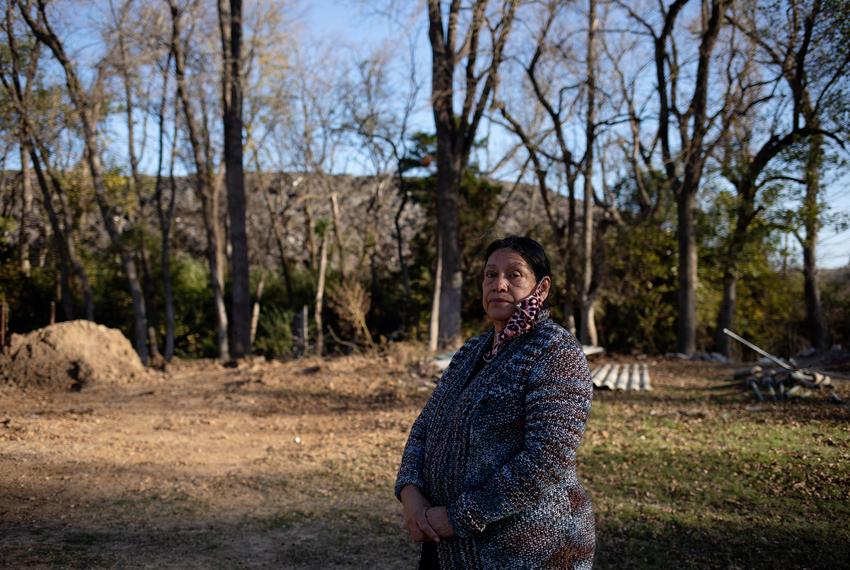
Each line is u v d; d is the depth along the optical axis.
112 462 7.31
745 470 6.70
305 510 5.87
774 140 21.47
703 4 21.73
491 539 2.09
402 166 29.22
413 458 2.41
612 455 7.50
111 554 4.76
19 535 5.04
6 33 20.09
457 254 20.20
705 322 28.11
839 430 8.26
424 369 14.31
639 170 23.17
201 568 4.59
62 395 12.02
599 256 22.39
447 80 19.98
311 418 10.75
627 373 14.99
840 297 31.80
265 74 25.38
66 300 23.27
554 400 2.07
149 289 26.62
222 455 8.01
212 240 24.61
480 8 19.00
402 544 5.09
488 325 26.47
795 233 23.97
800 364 15.28
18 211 33.75
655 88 21.77
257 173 31.44
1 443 7.78
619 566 4.61
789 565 4.55
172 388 12.90
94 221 33.44
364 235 31.88
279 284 32.12
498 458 2.12
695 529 5.22
